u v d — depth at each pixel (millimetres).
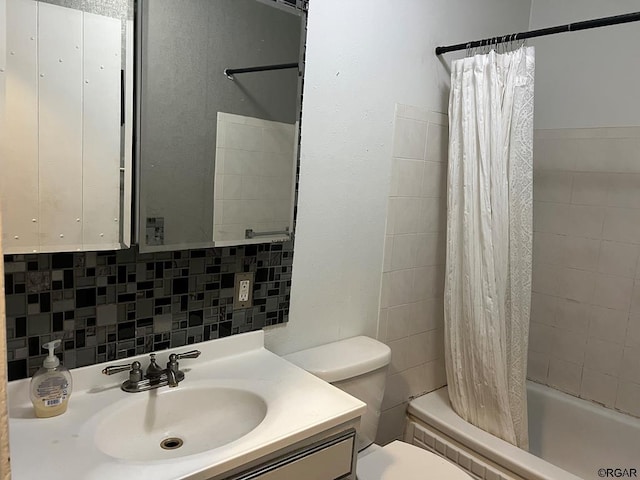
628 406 2168
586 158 2246
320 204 1640
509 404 1882
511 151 1767
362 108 1707
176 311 1326
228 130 1328
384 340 1984
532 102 1751
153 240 1215
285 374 1322
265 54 1377
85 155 1098
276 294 1564
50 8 1021
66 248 1096
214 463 901
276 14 1386
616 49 2135
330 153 1636
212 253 1378
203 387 1231
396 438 2121
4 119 991
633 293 2129
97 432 1012
